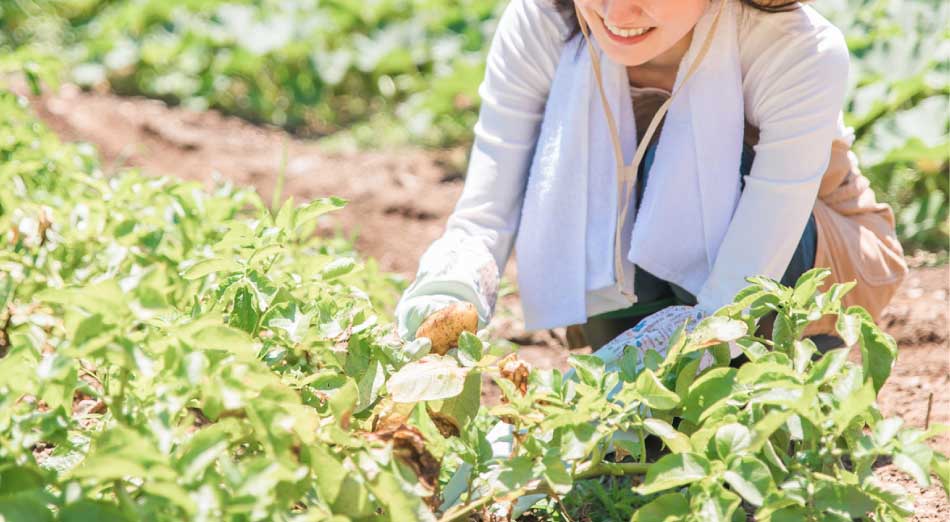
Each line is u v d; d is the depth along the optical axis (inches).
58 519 49.0
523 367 68.3
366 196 160.6
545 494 67.5
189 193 97.5
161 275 53.2
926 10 183.9
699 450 59.3
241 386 53.6
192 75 221.8
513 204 88.7
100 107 193.9
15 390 54.8
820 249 85.5
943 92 167.2
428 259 82.4
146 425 53.4
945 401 95.7
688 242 81.7
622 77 83.4
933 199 150.3
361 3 230.7
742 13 79.6
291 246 101.0
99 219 93.6
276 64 222.5
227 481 49.8
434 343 73.2
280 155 181.8
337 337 68.7
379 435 60.5
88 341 51.8
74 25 249.4
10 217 92.7
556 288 85.4
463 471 67.6
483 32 222.5
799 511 57.1
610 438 64.4
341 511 55.6
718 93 80.2
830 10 191.8
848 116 161.3
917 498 78.5
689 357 66.4
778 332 65.6
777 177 79.0
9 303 87.5
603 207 84.2
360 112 217.0
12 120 113.6
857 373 59.1
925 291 126.2
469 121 197.5
